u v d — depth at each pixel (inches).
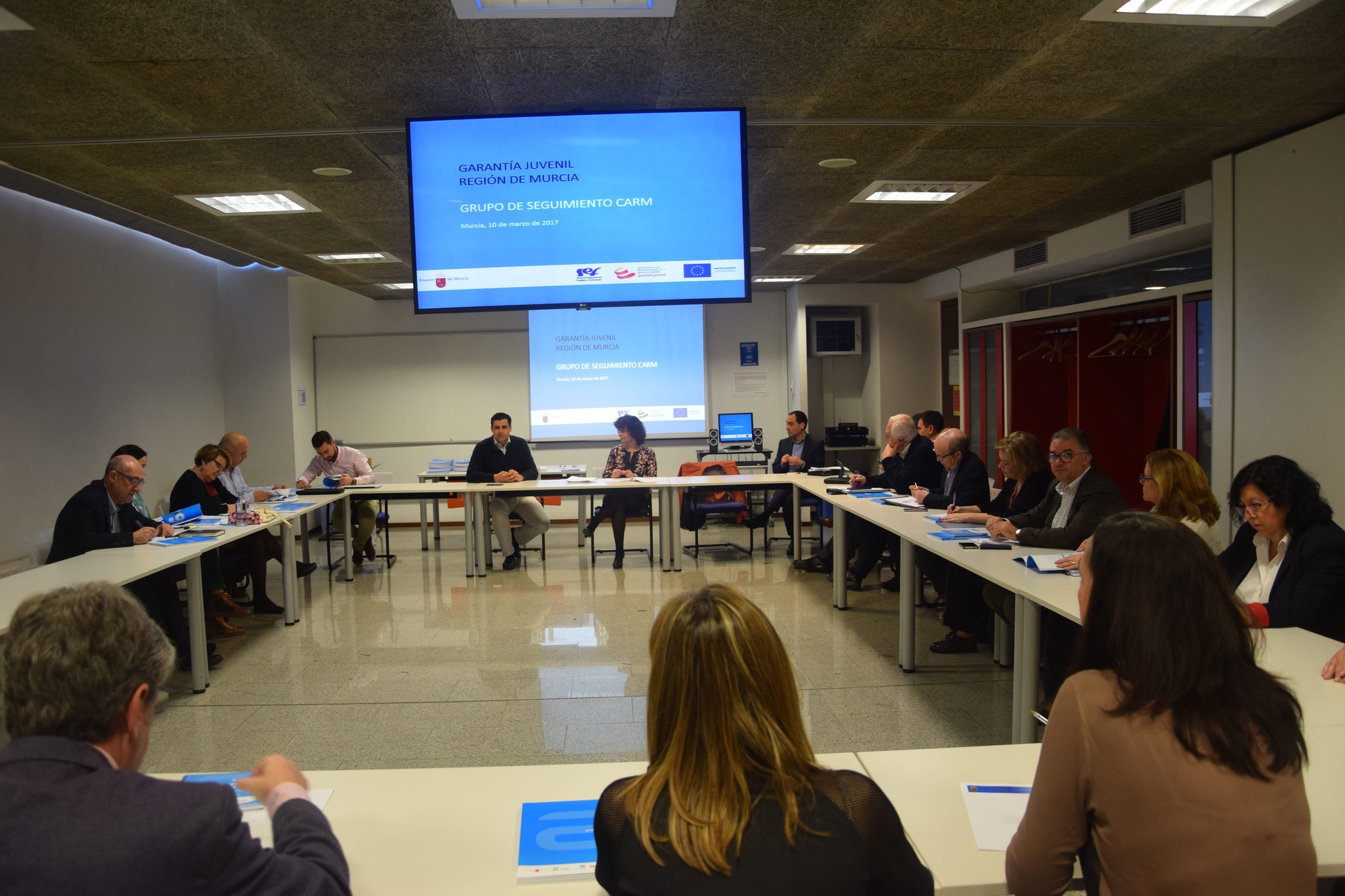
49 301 211.3
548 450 350.0
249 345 314.2
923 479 211.5
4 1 92.7
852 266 297.6
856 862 32.7
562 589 215.5
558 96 132.4
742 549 270.5
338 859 38.7
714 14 102.8
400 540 316.8
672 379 351.6
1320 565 87.8
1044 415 287.7
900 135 149.4
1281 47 114.0
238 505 174.9
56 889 31.0
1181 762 38.5
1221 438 166.9
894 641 164.6
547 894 44.9
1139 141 154.9
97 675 35.3
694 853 32.3
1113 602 42.1
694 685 35.4
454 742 119.0
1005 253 271.9
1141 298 221.3
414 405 347.3
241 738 121.7
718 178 139.6
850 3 100.1
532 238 141.6
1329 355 143.6
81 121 131.1
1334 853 45.8
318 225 206.7
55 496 211.5
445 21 102.8
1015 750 62.0
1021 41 111.6
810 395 368.5
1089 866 42.9
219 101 124.6
